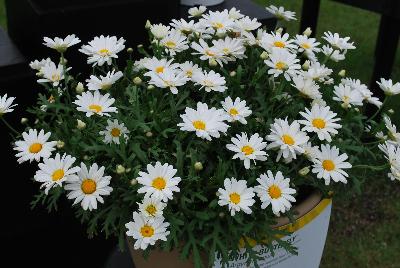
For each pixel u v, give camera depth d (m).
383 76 0.99
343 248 0.87
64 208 0.73
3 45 0.71
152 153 0.48
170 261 0.48
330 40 0.58
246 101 0.53
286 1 1.63
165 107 0.52
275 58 0.52
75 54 0.67
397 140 0.51
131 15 0.68
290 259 0.50
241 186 0.43
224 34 0.56
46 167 0.44
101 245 0.78
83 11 0.65
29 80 0.66
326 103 0.55
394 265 0.85
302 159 0.48
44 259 0.76
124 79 0.54
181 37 0.56
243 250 0.46
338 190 0.52
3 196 0.70
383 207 0.95
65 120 0.52
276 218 0.47
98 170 0.45
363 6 0.91
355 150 0.50
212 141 0.48
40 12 0.63
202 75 0.50
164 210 0.44
